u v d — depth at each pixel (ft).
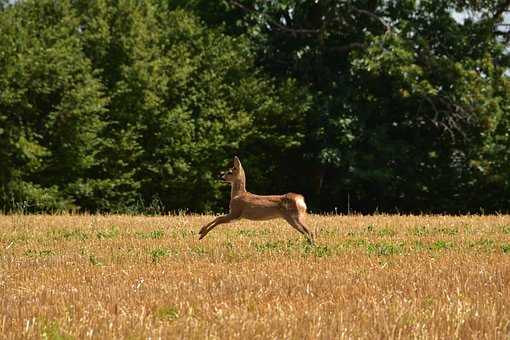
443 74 196.85
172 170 193.26
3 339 38.22
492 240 86.63
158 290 53.06
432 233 95.86
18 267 66.13
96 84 183.11
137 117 192.75
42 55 178.70
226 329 40.37
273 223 110.22
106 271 63.21
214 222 84.74
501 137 201.16
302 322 42.04
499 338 39.14
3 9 201.46
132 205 183.62
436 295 51.49
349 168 197.06
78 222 113.19
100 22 194.59
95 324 41.47
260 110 200.34
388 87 203.62
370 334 39.65
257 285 55.01
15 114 179.63
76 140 182.19
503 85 200.64
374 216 133.18
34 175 185.47
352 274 60.03
